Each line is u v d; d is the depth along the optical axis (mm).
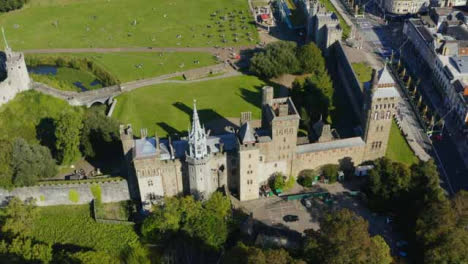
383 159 194125
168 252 175125
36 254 161875
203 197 192125
